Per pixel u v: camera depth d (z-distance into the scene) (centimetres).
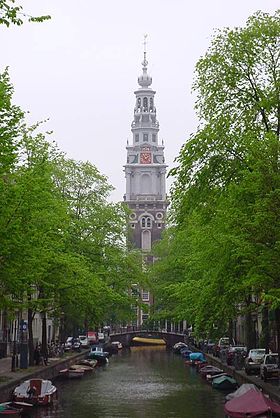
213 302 3256
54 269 4231
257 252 2517
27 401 2992
